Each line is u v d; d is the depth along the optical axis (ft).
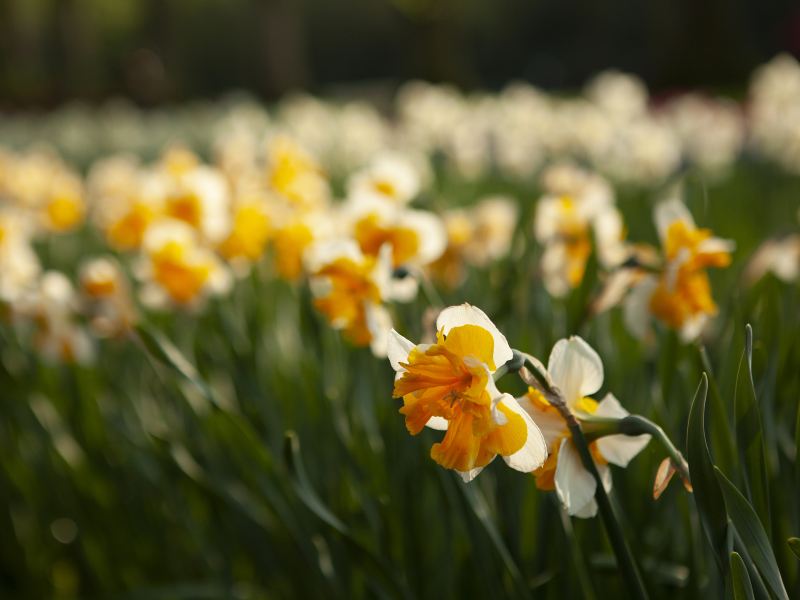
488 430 4.39
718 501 4.48
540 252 5.92
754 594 4.49
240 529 6.02
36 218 9.76
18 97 68.23
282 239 5.91
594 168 13.48
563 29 111.55
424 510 5.75
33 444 6.66
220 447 6.21
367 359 5.65
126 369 6.83
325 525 5.64
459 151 13.14
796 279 5.76
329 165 18.54
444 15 65.98
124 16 85.71
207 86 127.03
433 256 5.59
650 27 98.94
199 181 6.40
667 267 5.21
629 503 5.33
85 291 6.31
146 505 6.51
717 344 5.42
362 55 131.95
